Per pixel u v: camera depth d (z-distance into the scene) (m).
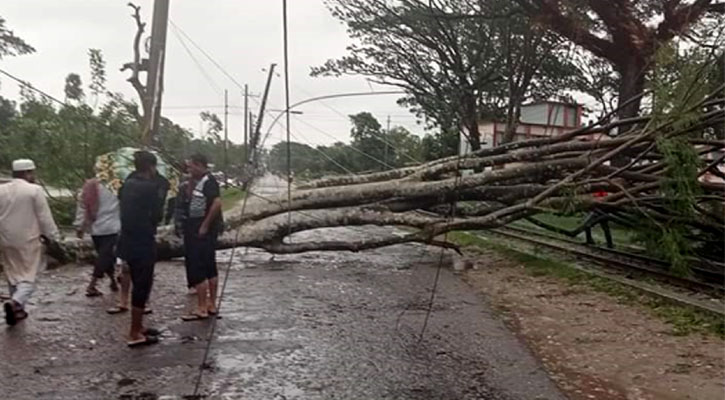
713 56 10.52
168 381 5.74
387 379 6.00
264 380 5.86
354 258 14.70
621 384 6.10
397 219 12.59
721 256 11.90
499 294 10.52
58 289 9.73
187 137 24.56
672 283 11.24
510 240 18.22
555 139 12.73
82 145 15.38
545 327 8.29
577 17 21.12
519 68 28.62
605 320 8.66
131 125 16.02
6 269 7.72
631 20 20.75
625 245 15.93
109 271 9.47
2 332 7.23
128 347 6.74
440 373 6.22
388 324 8.17
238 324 7.91
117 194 9.16
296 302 9.42
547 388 5.88
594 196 12.32
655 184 11.27
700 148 11.59
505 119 33.44
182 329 7.55
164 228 11.88
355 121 21.09
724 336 7.78
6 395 5.31
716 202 11.45
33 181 7.97
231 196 16.27
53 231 7.87
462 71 31.09
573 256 14.77
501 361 6.68
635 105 17.86
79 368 6.04
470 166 12.88
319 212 12.81
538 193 12.76
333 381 5.89
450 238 18.61
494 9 26.16
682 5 20.80
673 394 5.85
